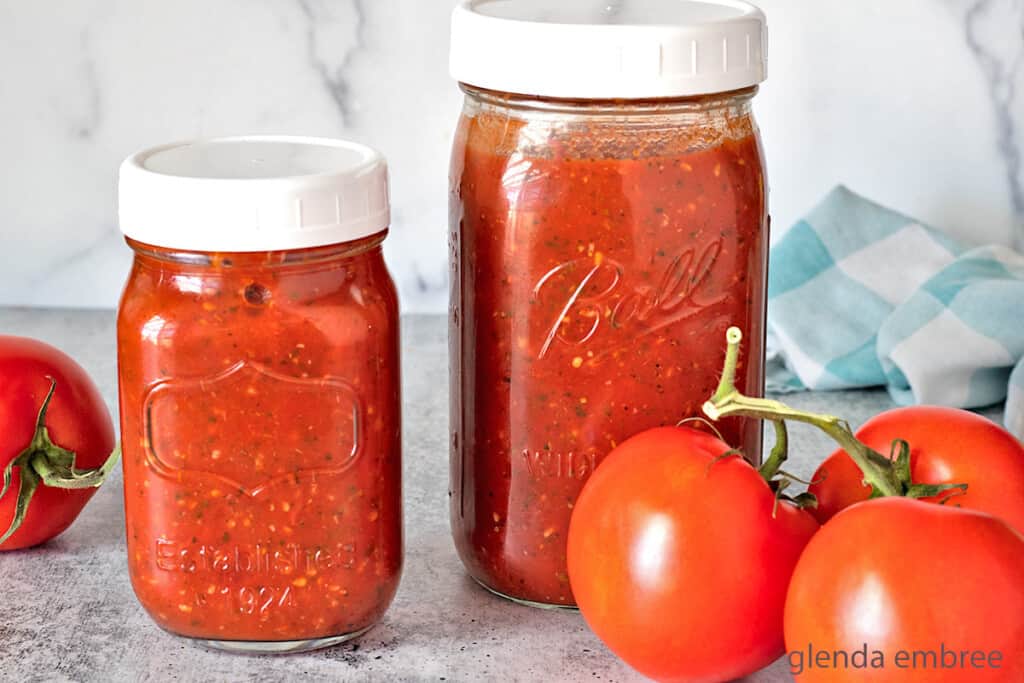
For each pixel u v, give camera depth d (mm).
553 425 862
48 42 1430
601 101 807
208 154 858
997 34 1425
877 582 699
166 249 774
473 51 833
